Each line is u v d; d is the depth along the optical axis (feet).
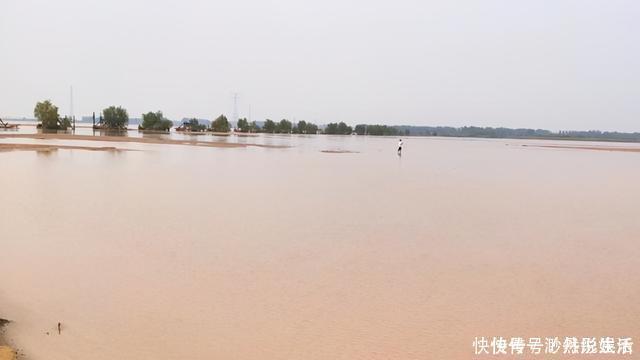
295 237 60.18
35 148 184.65
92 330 33.01
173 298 38.99
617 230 69.97
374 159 204.64
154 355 29.91
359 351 31.01
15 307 36.32
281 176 124.47
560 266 50.96
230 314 36.22
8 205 73.15
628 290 43.83
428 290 42.50
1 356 28.12
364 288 42.47
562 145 527.40
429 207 85.30
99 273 44.42
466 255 54.24
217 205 80.07
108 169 125.80
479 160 222.69
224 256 50.98
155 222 65.62
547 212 84.17
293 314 36.55
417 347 31.81
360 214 76.69
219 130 531.09
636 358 31.37
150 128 453.58
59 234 57.41
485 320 36.52
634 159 255.29
